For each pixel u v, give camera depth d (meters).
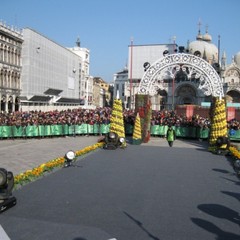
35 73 67.06
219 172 19.61
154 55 100.12
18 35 61.47
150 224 10.93
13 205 12.34
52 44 76.38
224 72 95.56
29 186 15.25
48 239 9.65
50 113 46.16
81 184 15.88
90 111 54.09
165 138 39.31
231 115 54.22
